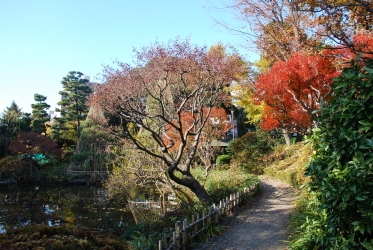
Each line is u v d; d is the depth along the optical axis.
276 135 25.11
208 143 17.47
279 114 14.41
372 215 3.34
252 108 22.34
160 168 12.84
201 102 12.21
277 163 21.11
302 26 13.34
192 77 12.36
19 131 36.56
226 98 16.14
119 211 15.18
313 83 11.99
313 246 4.56
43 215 16.05
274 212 10.22
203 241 7.54
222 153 28.94
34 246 3.52
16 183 28.95
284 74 12.00
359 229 3.48
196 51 11.46
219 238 7.75
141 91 11.96
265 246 6.86
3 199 21.70
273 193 14.07
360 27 9.82
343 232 3.92
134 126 15.99
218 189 12.29
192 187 10.95
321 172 3.94
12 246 3.45
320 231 4.34
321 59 11.27
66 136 36.88
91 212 15.96
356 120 3.69
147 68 11.88
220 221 9.13
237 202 10.83
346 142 3.69
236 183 13.70
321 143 4.25
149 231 8.45
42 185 28.11
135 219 12.73
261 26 16.44
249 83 19.81
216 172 17.67
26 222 14.70
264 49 17.38
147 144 13.48
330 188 3.69
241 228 8.54
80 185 26.44
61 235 4.00
